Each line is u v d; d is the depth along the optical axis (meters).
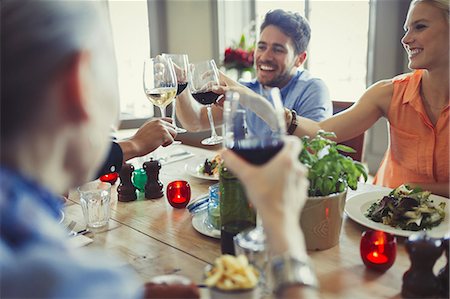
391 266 0.88
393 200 1.11
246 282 0.68
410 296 0.78
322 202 0.94
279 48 2.21
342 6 3.87
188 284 0.69
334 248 0.99
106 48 0.57
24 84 0.49
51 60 0.49
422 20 1.55
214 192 1.11
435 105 1.65
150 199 1.35
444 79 1.59
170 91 1.64
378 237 0.88
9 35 0.49
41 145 0.52
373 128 3.65
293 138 0.69
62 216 1.12
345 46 3.93
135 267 0.92
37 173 0.53
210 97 1.62
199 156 1.81
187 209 1.25
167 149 1.97
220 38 4.36
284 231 0.60
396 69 3.47
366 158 3.76
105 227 1.13
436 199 1.20
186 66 1.77
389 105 1.75
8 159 0.51
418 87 1.68
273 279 0.60
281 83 2.30
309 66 4.20
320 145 0.98
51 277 0.43
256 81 2.41
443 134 1.62
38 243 0.46
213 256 0.96
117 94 0.62
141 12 4.33
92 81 0.54
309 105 2.14
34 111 0.50
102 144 0.60
